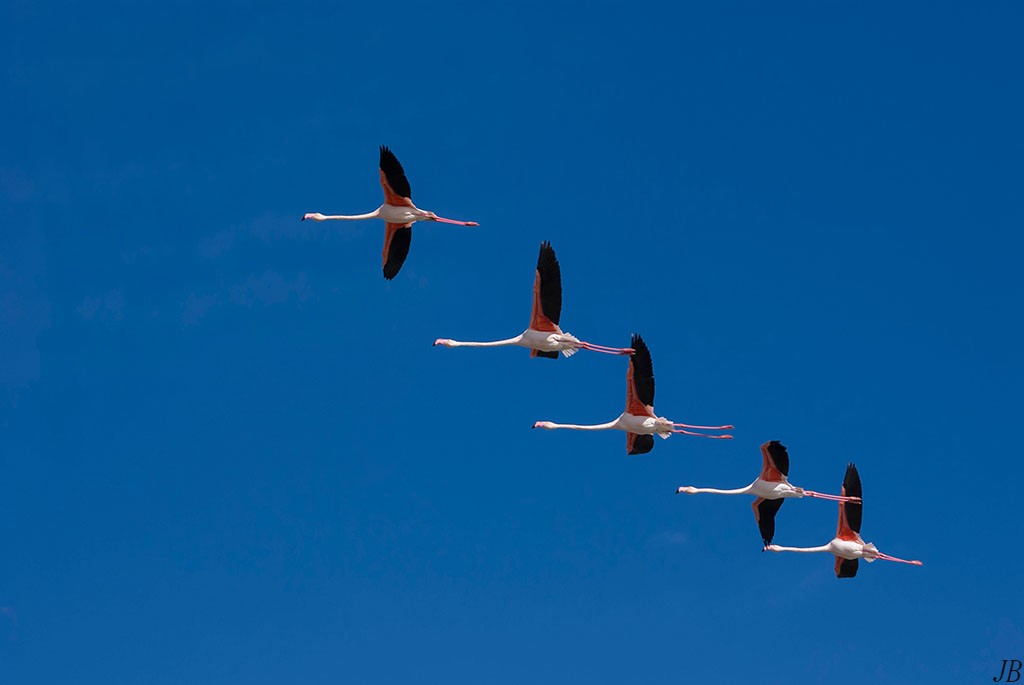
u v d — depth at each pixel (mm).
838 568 53000
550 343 45094
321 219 49094
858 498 51156
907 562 52250
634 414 47188
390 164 46875
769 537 51500
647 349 46750
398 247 47750
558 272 45094
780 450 50688
